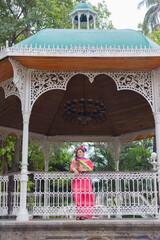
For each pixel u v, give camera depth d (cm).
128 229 484
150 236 482
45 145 988
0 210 559
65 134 1006
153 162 604
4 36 1187
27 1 1171
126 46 579
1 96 739
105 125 967
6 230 480
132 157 1402
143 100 797
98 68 588
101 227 483
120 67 583
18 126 904
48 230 481
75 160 566
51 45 573
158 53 531
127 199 909
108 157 1484
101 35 604
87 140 1016
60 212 532
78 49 528
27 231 481
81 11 721
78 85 786
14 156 1038
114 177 553
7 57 534
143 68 588
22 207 524
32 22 1135
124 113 890
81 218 535
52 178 546
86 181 555
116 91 792
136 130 966
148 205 546
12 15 1264
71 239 479
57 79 612
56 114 911
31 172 543
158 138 568
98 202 594
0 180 593
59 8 1279
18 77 562
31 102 580
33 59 543
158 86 591
